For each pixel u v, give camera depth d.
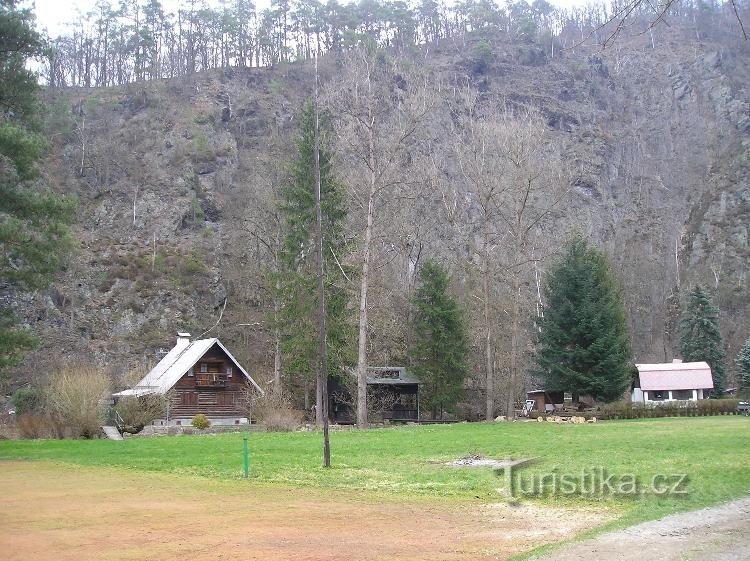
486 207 45.28
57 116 90.69
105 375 43.31
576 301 51.53
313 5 126.88
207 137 93.69
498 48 134.12
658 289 89.56
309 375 46.62
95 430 35.59
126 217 81.81
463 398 54.44
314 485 17.52
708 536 10.39
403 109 42.84
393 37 128.88
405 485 17.02
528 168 44.28
